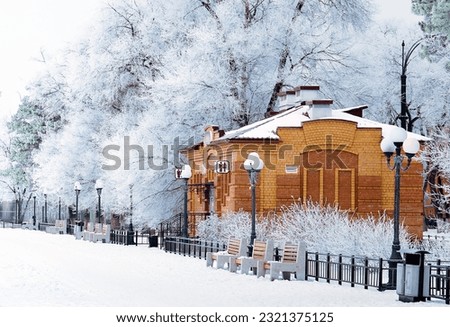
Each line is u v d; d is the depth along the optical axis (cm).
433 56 7181
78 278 3206
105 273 3462
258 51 5819
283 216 4400
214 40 5784
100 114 7862
